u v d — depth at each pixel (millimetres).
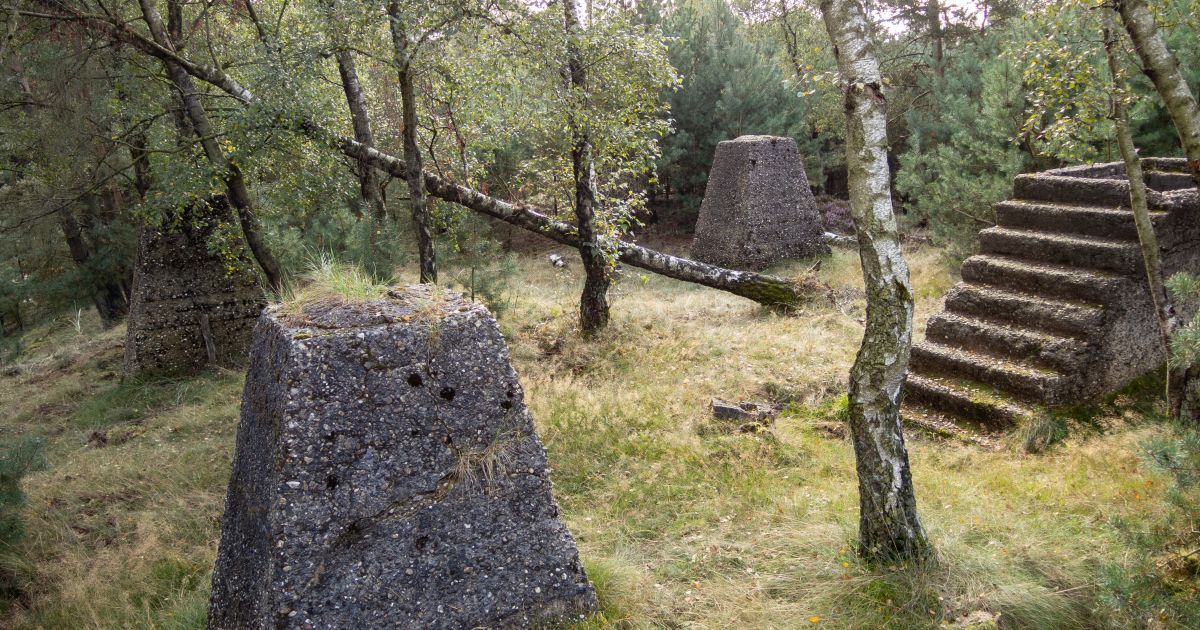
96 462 6941
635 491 5297
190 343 9812
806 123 20312
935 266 11578
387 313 3357
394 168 9453
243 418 3715
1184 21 5371
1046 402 5781
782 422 6543
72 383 10297
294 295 3729
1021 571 3764
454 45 8000
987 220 10836
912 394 6574
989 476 5105
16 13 7508
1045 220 6859
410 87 7773
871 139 3615
